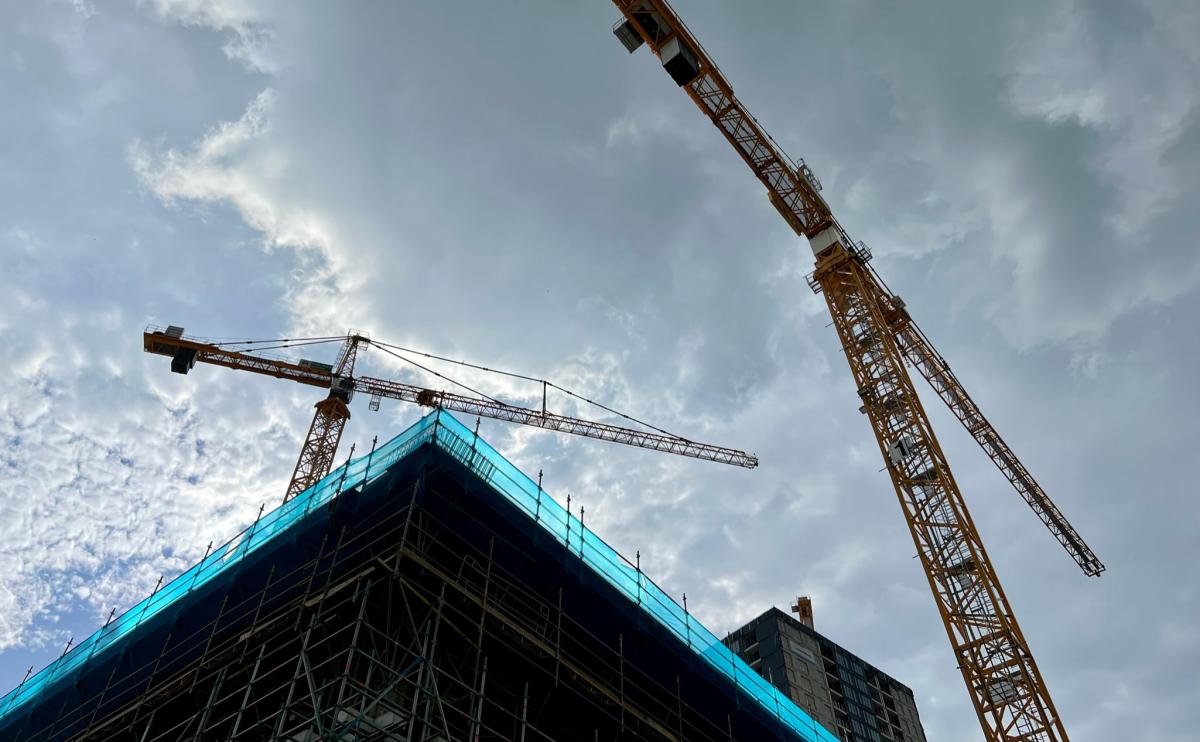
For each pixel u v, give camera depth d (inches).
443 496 1524.4
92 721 1552.7
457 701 1446.9
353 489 1524.4
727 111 3329.2
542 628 1565.0
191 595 1604.3
